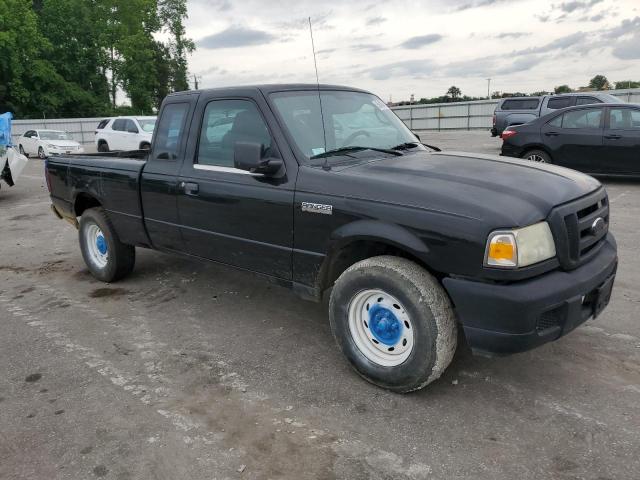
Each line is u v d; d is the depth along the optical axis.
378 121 4.43
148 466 2.73
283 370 3.68
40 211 10.40
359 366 3.41
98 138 21.94
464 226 2.86
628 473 2.55
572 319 2.96
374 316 3.33
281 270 3.82
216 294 5.21
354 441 2.87
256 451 2.82
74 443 2.94
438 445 2.81
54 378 3.66
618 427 2.89
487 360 3.68
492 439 2.84
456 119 37.50
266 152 3.78
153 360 3.89
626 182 10.73
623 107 10.12
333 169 3.54
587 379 3.40
